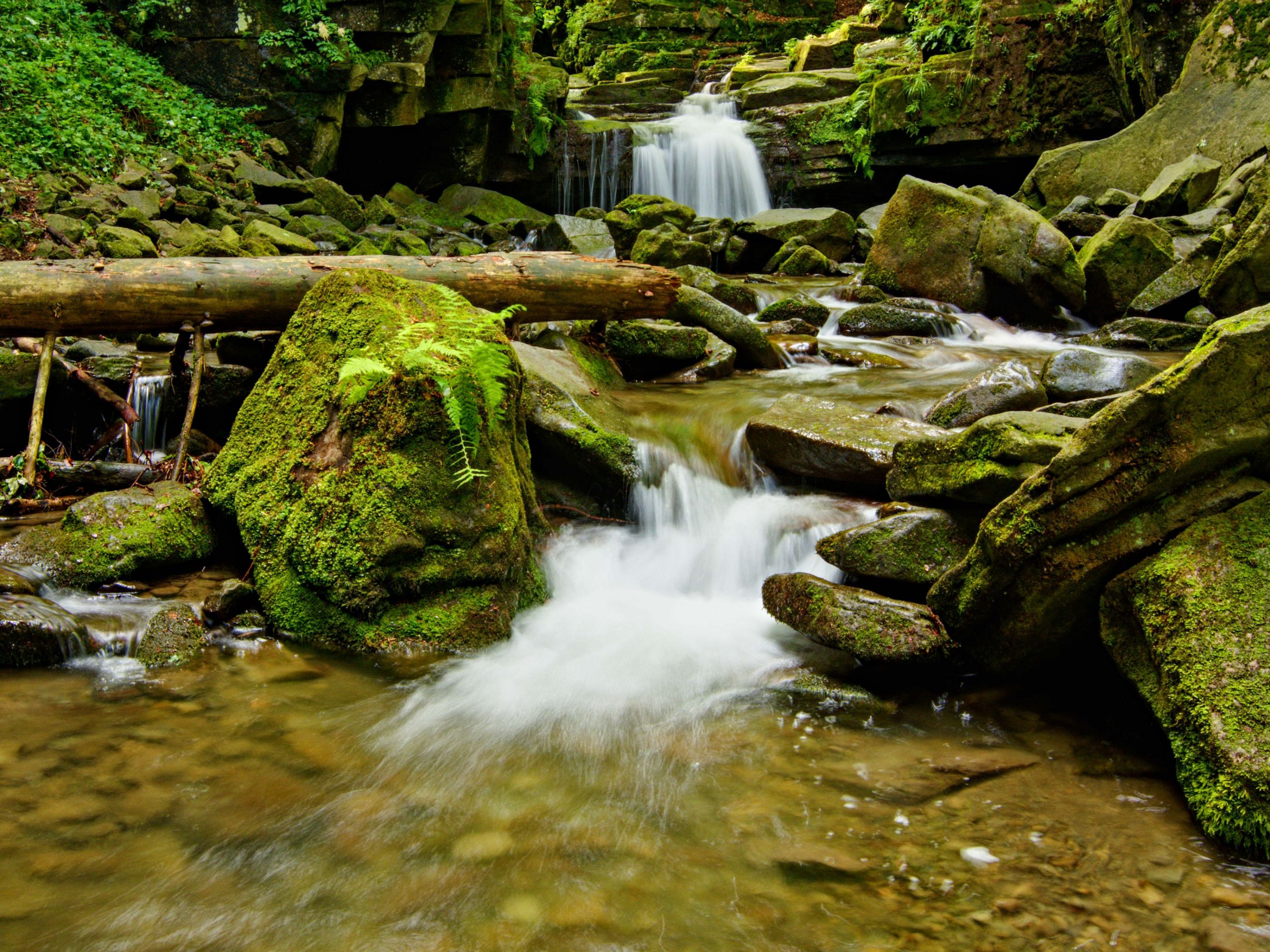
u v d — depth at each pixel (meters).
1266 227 5.09
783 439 4.86
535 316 6.09
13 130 10.73
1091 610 3.18
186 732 3.03
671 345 6.74
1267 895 2.28
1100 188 12.01
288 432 4.15
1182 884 2.33
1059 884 2.33
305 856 2.41
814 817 2.64
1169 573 2.82
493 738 3.10
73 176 10.62
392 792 2.73
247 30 13.84
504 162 17.25
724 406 5.73
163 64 14.04
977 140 15.09
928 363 7.48
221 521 4.42
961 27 15.63
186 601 3.93
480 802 2.70
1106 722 3.20
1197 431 2.85
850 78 17.70
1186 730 2.63
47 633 3.46
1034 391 4.90
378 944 2.10
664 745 3.08
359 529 3.77
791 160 17.22
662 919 2.20
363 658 3.70
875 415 4.98
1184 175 10.12
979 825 2.60
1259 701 2.51
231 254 8.60
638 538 4.96
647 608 4.35
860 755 3.02
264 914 2.19
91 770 2.77
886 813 2.67
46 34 12.82
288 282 5.48
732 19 22.95
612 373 6.54
